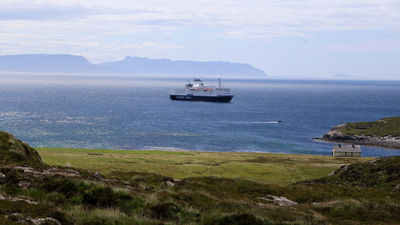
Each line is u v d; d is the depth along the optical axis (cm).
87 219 1466
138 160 6372
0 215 1302
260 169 6059
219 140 11769
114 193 1855
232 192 2989
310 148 10925
